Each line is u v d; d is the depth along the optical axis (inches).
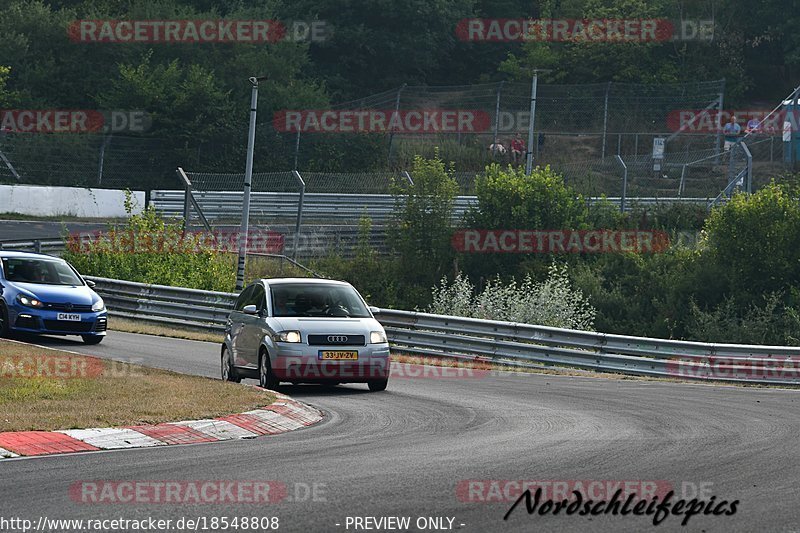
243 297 2241.6
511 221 5305.1
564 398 2068.2
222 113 7706.7
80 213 6294.3
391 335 3346.5
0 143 6855.3
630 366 2891.2
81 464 1208.8
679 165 6323.8
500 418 1697.8
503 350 3088.1
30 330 2647.6
